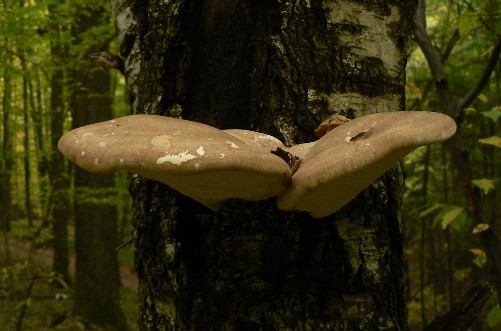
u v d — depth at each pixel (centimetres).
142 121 185
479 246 864
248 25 228
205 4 231
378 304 211
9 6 760
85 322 1120
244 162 159
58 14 848
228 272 204
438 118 180
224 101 229
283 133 213
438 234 1002
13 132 1290
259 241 203
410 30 240
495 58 384
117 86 1478
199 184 179
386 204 222
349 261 209
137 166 161
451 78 671
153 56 231
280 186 183
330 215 209
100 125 190
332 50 215
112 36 934
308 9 213
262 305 204
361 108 218
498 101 608
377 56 223
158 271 217
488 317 424
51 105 1106
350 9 218
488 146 659
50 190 995
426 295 1036
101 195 1066
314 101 213
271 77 216
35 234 1009
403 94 234
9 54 854
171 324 216
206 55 231
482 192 668
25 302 958
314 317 204
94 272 1151
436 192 883
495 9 495
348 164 165
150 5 234
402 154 184
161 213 217
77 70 955
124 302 1498
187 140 164
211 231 207
